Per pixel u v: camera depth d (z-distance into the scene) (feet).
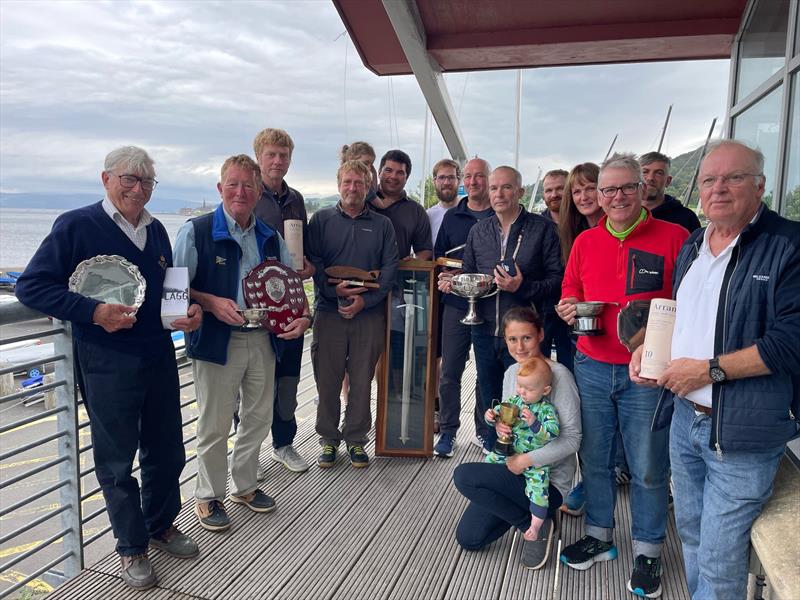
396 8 12.64
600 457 8.10
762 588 6.72
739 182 5.31
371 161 13.55
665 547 8.80
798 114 9.06
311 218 11.57
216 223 8.87
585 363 8.02
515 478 8.32
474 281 10.23
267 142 10.62
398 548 8.84
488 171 12.39
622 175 7.20
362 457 11.86
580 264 8.09
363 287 11.10
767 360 5.09
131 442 7.59
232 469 9.96
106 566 8.18
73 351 7.79
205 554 8.59
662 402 6.78
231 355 9.02
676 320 6.07
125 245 7.25
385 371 12.22
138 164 7.06
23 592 18.31
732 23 13.02
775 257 5.24
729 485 5.67
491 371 11.50
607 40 13.82
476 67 16.22
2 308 6.75
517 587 7.84
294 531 9.31
